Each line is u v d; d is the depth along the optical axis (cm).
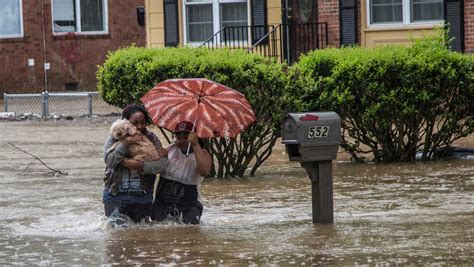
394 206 2066
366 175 2594
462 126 2900
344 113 2820
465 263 1447
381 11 4394
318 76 2831
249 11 4800
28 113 5166
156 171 1862
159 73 2608
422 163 2828
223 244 1648
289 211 2053
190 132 1881
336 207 2072
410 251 1543
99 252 1609
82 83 6875
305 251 1564
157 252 1590
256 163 2684
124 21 6856
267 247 1609
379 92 2795
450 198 2150
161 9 4962
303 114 1795
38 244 1706
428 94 2811
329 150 1816
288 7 4650
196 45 4903
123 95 2684
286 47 4625
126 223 1870
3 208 2186
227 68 2573
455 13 4231
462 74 2841
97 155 3281
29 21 6831
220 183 2533
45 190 2477
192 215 1905
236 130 1906
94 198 2323
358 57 2798
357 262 1470
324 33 4503
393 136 2858
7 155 3328
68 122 4738
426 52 2820
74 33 6856
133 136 1848
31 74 6862
